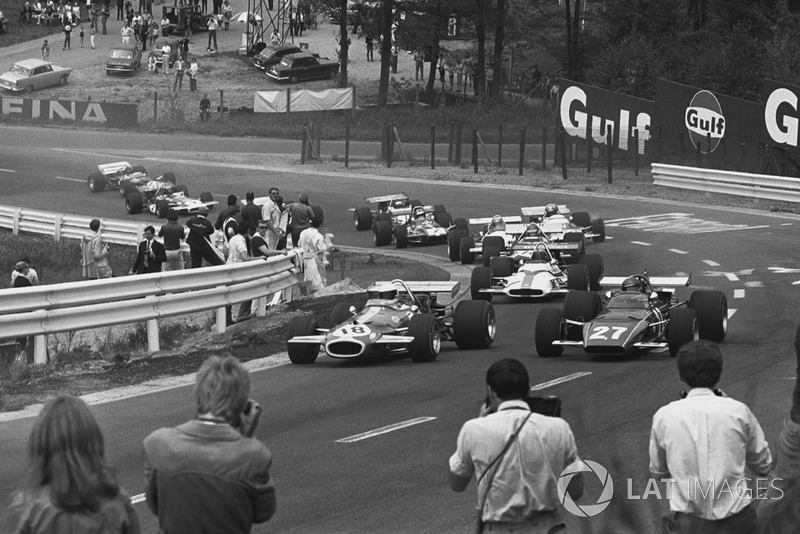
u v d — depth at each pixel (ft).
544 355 102.53
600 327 99.19
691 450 36.73
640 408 77.25
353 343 99.50
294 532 52.70
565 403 80.23
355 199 274.36
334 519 54.60
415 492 58.80
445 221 218.38
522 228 179.93
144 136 383.04
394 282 111.04
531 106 468.75
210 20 526.98
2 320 98.43
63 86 465.06
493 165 326.65
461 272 172.55
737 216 229.04
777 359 96.12
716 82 342.44
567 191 272.10
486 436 35.17
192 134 393.09
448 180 295.48
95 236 179.93
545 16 487.61
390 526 53.16
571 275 137.80
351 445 69.97
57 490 28.86
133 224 221.87
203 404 33.09
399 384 91.56
